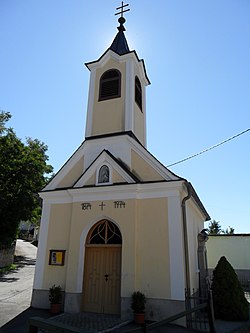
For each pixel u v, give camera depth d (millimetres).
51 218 10875
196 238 12383
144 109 14078
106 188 10000
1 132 21672
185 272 8734
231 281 9430
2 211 19250
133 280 8672
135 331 4020
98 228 10195
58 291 9328
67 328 3432
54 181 11602
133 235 9172
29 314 8758
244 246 19062
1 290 12492
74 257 9727
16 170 19797
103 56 13250
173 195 9320
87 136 12133
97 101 12695
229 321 8789
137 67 13703
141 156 10641
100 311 9109
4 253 20125
